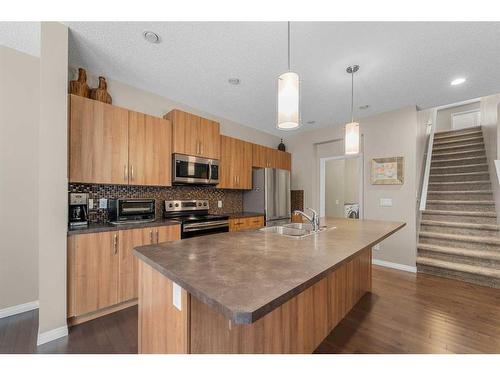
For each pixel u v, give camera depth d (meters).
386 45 2.03
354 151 2.14
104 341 1.78
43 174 1.78
